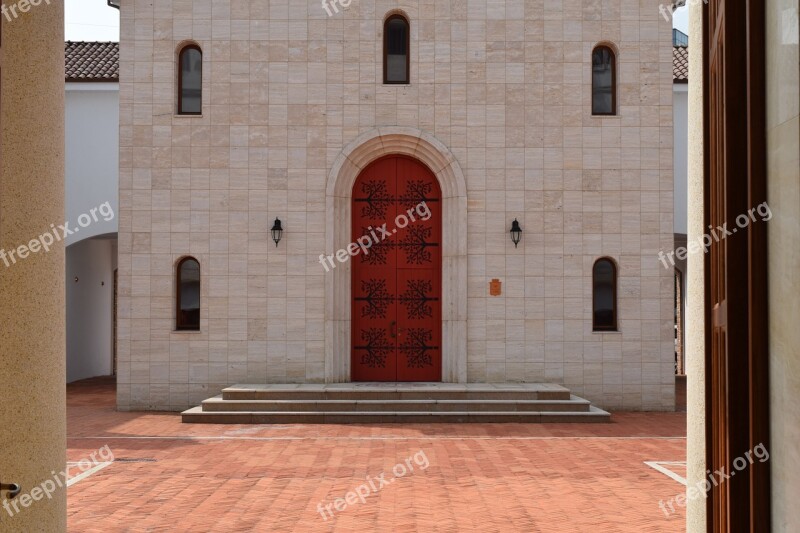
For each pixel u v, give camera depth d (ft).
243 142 58.75
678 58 79.36
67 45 82.64
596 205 58.75
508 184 58.70
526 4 59.26
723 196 12.32
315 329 58.18
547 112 59.00
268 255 58.39
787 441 9.14
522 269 58.49
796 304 8.80
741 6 11.10
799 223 8.68
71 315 83.97
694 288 17.52
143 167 58.75
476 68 59.06
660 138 59.00
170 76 59.06
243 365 58.03
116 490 32.91
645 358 58.23
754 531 9.83
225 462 38.88
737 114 11.17
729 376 11.32
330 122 58.85
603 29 59.26
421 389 54.29
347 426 50.96
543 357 58.18
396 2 59.26
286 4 59.00
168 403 58.08
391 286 59.82
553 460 39.40
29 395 13.99
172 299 58.23
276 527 27.37
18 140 13.79
